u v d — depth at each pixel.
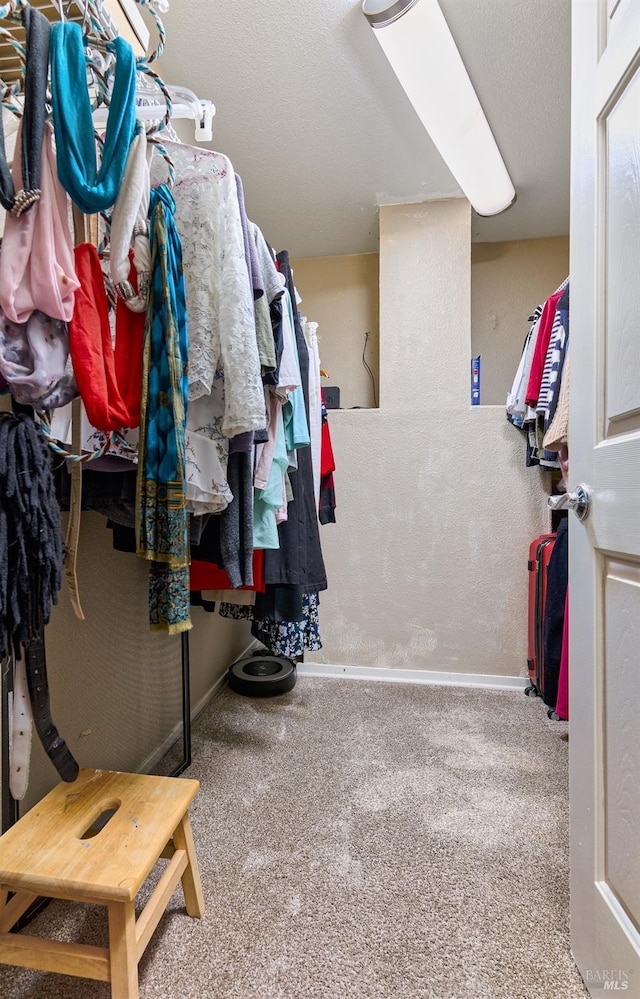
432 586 2.35
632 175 0.75
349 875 1.13
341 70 1.58
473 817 1.34
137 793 0.96
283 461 1.37
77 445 0.83
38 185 0.63
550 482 2.24
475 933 0.99
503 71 1.61
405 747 1.71
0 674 0.86
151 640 1.63
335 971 0.91
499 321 2.71
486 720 1.92
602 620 0.86
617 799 0.80
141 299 0.84
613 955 0.78
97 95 0.81
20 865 0.77
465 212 2.30
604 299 0.85
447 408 2.32
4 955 0.79
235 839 1.25
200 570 1.47
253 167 2.05
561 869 1.15
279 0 1.35
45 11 0.80
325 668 2.44
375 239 2.63
